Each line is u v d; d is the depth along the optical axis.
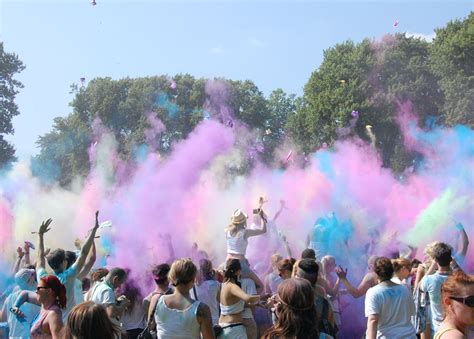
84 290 10.32
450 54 58.00
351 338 12.91
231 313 8.55
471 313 4.42
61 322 6.54
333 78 60.94
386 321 7.46
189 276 6.88
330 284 10.83
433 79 59.00
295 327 5.51
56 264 8.20
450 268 8.55
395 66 61.00
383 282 7.59
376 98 58.31
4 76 66.31
